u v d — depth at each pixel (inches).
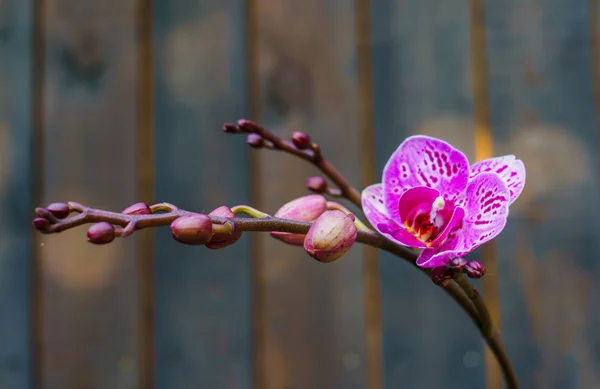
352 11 50.2
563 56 50.0
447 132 49.7
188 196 49.4
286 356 49.1
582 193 49.3
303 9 50.3
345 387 48.9
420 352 49.0
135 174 49.7
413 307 49.2
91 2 50.4
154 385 49.0
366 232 32.8
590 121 49.7
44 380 48.9
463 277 32.2
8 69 50.0
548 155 49.6
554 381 48.6
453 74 50.0
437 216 32.9
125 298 49.4
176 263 49.5
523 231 49.6
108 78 50.3
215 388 48.9
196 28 50.4
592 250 49.0
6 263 49.0
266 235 49.6
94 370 49.0
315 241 31.2
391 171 33.4
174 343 49.2
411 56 50.1
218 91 50.1
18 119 49.8
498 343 33.4
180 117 50.0
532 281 49.3
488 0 50.4
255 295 49.3
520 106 49.8
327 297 49.4
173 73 50.3
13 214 49.3
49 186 49.5
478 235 32.3
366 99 49.9
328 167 34.5
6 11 50.3
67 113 50.0
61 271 49.3
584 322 48.8
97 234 30.0
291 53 50.3
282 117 49.9
